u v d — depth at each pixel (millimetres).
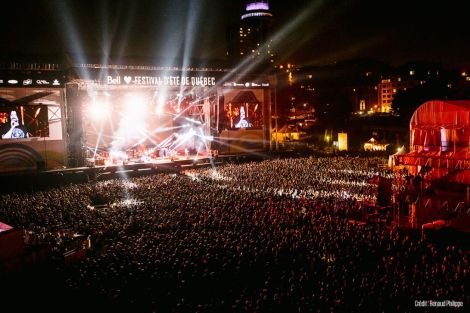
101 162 49156
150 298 15148
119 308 14617
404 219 26578
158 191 33000
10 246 19281
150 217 24797
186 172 45719
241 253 18156
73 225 24312
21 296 16797
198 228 22656
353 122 85938
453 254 18609
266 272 17031
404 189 27672
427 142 32406
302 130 91375
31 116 44000
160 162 49375
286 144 73062
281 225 23469
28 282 17984
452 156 29297
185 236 20969
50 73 44344
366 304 13828
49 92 45062
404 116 79062
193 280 16328
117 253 18859
